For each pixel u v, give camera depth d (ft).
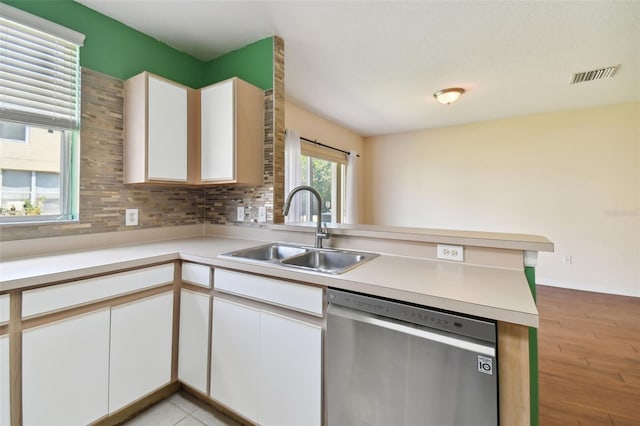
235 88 6.16
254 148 6.62
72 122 5.57
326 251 5.58
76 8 5.58
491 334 2.83
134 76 6.24
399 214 16.55
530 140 13.14
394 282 3.55
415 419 3.20
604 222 11.89
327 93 10.48
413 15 6.08
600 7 5.75
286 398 4.18
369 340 3.47
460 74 8.88
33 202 5.24
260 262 4.56
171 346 5.42
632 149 11.39
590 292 11.98
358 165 16.69
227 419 5.03
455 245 4.59
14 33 4.91
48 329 3.95
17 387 3.72
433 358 3.08
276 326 4.29
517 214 13.48
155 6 5.78
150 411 5.19
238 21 6.30
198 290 5.31
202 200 8.04
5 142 4.95
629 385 6.00
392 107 12.00
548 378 6.26
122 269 4.68
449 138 15.07
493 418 2.79
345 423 3.67
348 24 6.42
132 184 6.32
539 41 7.01
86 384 4.30
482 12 5.96
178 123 6.38
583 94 10.50
